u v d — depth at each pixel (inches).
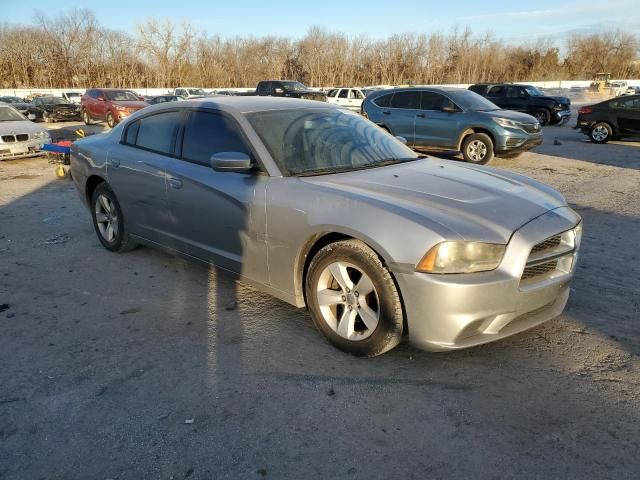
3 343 135.6
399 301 115.9
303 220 127.0
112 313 152.6
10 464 93.1
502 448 96.1
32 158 499.2
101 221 207.0
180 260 196.9
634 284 172.4
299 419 104.5
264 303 158.1
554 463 92.3
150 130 181.2
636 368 122.0
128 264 193.3
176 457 94.3
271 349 131.3
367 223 116.0
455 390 114.0
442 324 110.0
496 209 120.6
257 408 107.9
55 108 956.0
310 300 132.5
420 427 102.0
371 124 177.9
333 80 2655.0
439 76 2773.1
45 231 239.6
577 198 311.1
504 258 111.3
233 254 149.7
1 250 211.9
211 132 157.5
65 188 346.0
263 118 152.7
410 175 140.6
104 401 110.8
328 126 161.3
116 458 94.3
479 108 444.8
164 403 110.0
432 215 114.3
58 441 98.9
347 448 96.4
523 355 128.2
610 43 3154.5
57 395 113.0
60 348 132.9
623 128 601.9
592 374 119.8
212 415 105.8
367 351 122.8
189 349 131.8
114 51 2437.3
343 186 129.3
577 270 185.6
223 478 89.4
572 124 911.0
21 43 2271.2
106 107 855.7
